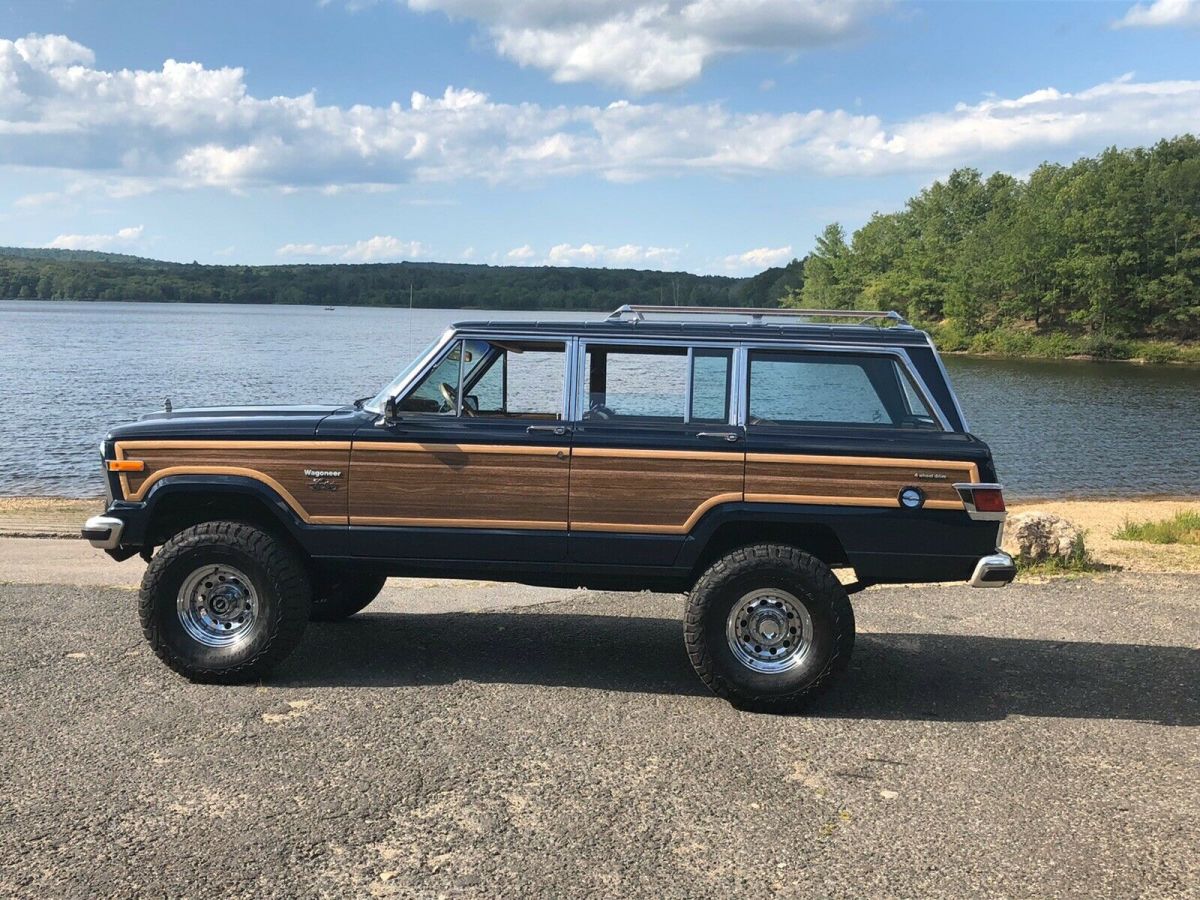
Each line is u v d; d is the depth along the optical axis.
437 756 4.57
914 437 5.32
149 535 5.80
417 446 5.43
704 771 4.47
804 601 5.18
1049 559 9.50
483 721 5.05
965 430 5.35
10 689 5.42
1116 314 83.75
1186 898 3.45
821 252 131.00
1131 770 4.59
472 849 3.69
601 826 3.90
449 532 5.45
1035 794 4.30
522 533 5.41
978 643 6.80
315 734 4.82
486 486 5.42
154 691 5.42
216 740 4.72
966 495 5.21
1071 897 3.45
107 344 74.62
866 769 4.55
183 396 35.19
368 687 5.56
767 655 5.29
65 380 41.97
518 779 4.33
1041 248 88.81
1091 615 7.62
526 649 6.43
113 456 5.61
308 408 5.94
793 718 5.21
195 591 5.54
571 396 5.48
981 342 89.56
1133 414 39.59
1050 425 35.78
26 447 23.58
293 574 5.50
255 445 5.52
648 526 5.36
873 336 5.43
